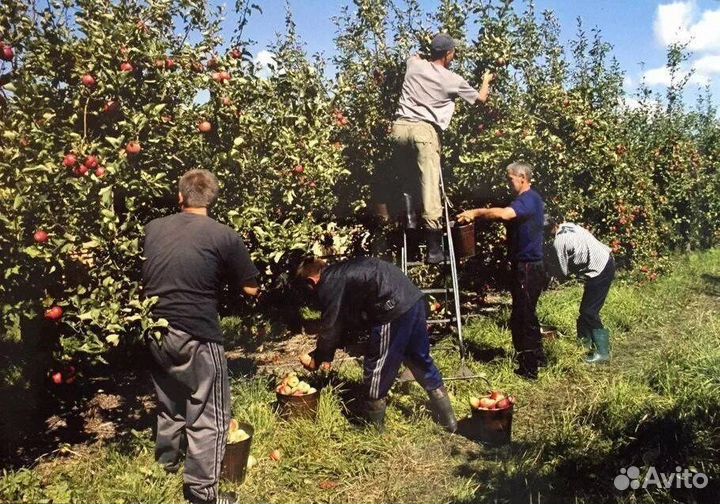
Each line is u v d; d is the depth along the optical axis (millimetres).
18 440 4648
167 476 4062
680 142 12031
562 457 4234
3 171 3840
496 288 8617
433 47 5867
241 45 5027
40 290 4160
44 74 4293
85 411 5207
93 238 4062
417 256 7023
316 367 4672
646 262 9664
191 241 3768
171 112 4602
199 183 3984
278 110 5207
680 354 5797
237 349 6797
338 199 6590
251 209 5070
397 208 6590
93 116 4371
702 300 8727
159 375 4000
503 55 6684
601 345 6281
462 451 4480
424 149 5770
